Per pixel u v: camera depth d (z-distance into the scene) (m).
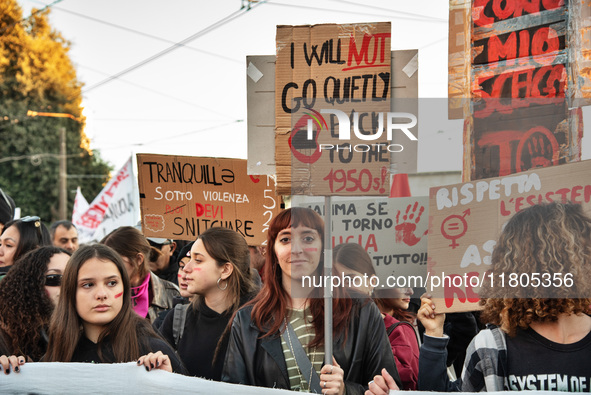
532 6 3.83
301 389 3.50
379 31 3.76
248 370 3.57
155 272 6.09
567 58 3.75
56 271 3.96
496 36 3.90
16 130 32.91
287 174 3.88
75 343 3.52
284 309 3.60
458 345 4.36
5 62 34.19
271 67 4.01
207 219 4.88
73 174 33.59
